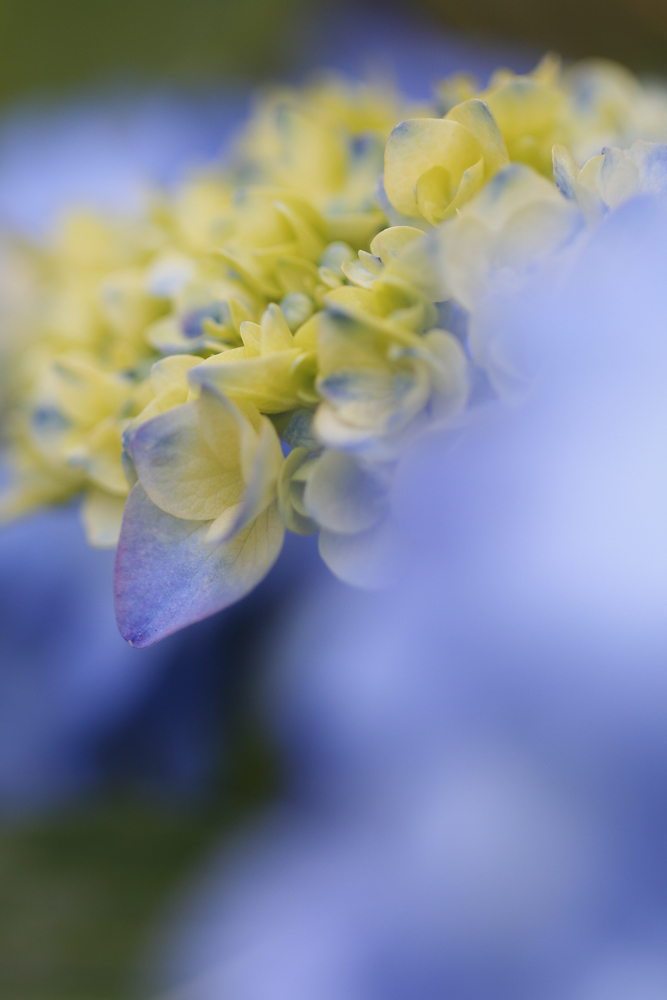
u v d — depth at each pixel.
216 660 0.36
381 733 0.28
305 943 0.28
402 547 0.21
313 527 0.21
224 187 0.26
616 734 0.25
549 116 0.23
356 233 0.23
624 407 0.21
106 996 0.28
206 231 0.25
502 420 0.21
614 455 0.22
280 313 0.21
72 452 0.24
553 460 0.22
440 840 0.27
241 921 0.30
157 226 0.26
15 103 0.57
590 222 0.21
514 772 0.26
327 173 0.25
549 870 0.26
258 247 0.23
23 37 0.59
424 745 0.27
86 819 0.35
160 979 0.28
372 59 0.51
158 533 0.21
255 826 0.34
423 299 0.21
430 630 0.27
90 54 0.59
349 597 0.34
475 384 0.21
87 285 0.27
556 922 0.26
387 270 0.21
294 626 0.35
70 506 0.25
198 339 0.23
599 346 0.21
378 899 0.27
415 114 0.25
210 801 0.36
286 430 0.21
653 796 0.25
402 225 0.22
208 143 0.52
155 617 0.21
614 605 0.24
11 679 0.39
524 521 0.23
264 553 0.21
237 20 0.60
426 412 0.21
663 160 0.21
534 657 0.25
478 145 0.22
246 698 0.35
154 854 0.33
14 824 0.35
